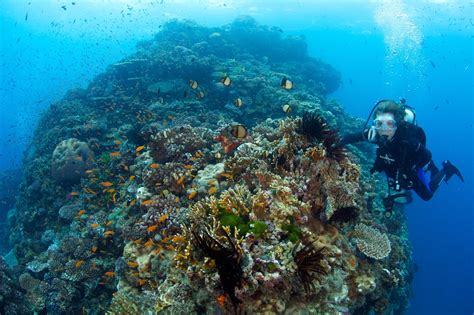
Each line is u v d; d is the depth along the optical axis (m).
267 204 4.73
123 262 6.50
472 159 63.28
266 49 25.36
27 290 8.91
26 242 10.95
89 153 11.93
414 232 43.81
